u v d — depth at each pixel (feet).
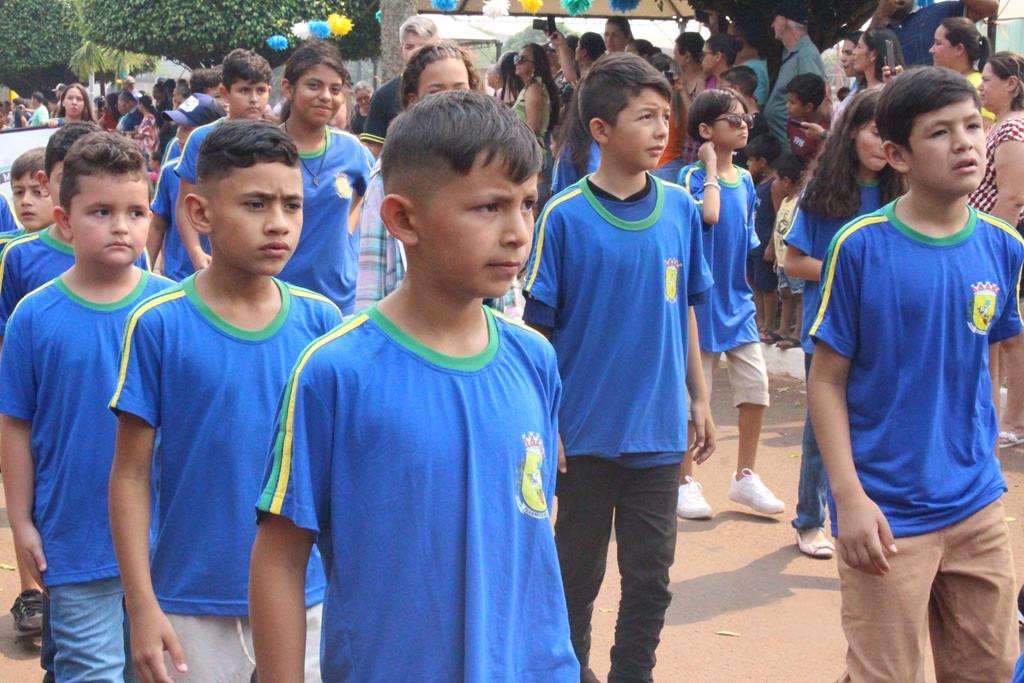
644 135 12.46
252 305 10.16
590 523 12.87
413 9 35.32
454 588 6.78
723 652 15.08
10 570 18.43
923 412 10.48
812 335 10.71
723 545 18.88
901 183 15.55
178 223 19.48
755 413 20.04
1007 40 40.29
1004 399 23.21
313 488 6.79
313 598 9.71
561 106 32.60
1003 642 10.57
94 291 11.96
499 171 6.51
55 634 11.82
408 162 6.59
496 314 7.36
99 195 11.68
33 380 11.82
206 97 24.93
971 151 10.12
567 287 12.71
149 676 9.48
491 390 6.98
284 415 6.79
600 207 12.64
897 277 10.43
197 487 9.89
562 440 12.81
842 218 15.74
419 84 15.69
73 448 11.70
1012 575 10.67
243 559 9.93
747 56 36.55
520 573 7.06
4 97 169.89
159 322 9.89
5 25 146.61
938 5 29.50
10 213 21.24
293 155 9.95
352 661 6.85
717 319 19.83
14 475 11.86
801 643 15.34
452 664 6.77
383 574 6.75
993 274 10.59
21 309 11.90
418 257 6.77
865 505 10.41
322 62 17.33
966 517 10.49
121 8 97.25
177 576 9.91
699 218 13.33
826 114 31.91
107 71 136.26
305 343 10.25
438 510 6.75
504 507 6.96
